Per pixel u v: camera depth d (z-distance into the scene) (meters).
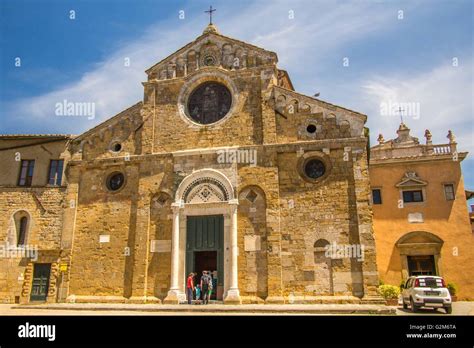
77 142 31.12
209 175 27.62
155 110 30.33
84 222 29.17
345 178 26.06
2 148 32.62
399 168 36.75
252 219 26.42
